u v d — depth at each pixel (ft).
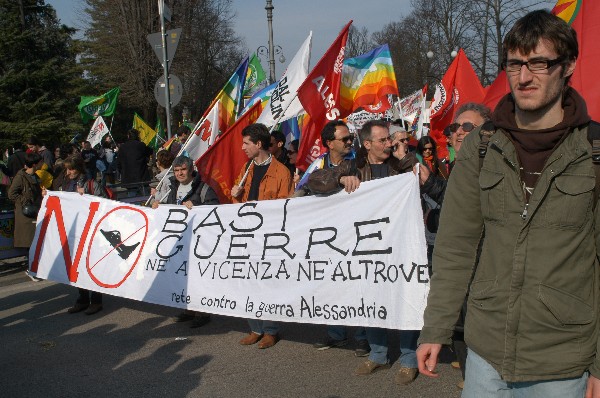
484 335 6.96
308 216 15.55
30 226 27.09
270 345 17.35
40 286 25.54
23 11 95.25
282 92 21.66
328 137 16.61
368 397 13.76
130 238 19.45
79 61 122.11
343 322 14.70
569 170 6.42
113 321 20.35
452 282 7.50
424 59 131.54
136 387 14.83
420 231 13.43
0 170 40.57
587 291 6.58
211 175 20.08
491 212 6.86
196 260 17.74
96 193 22.80
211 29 119.96
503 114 6.88
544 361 6.60
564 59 6.41
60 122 85.76
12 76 85.71
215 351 17.17
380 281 14.06
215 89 127.13
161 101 38.83
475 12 92.53
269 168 18.02
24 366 16.49
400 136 15.29
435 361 7.45
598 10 17.40
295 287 15.58
